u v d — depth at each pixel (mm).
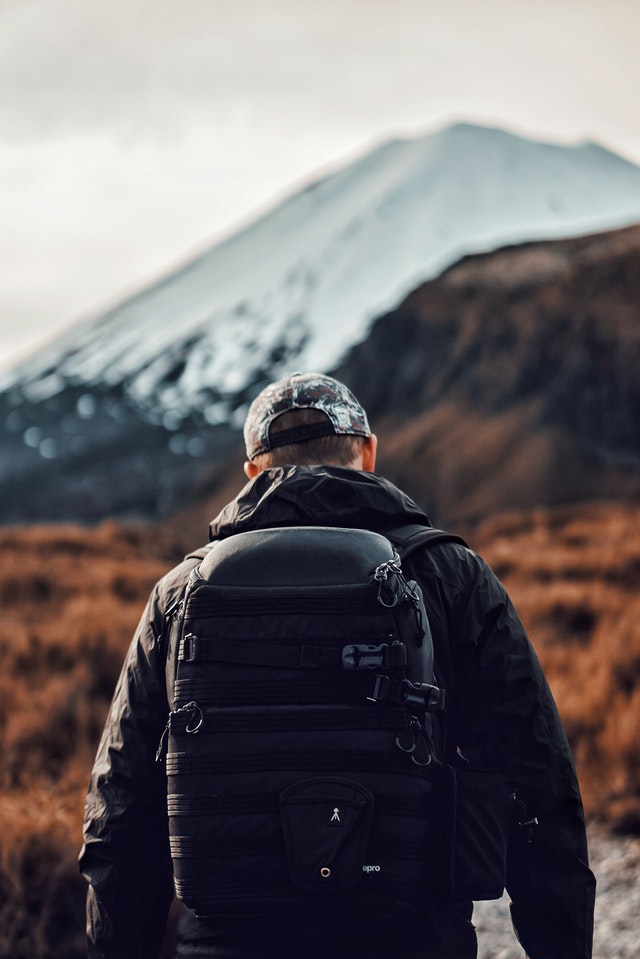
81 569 14578
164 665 1895
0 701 7316
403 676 1702
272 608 1737
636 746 5977
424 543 1882
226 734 1691
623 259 136625
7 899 3941
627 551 15727
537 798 1800
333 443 2043
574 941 1774
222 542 1881
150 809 1872
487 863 1700
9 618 11156
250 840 1649
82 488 191000
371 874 1629
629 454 109375
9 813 4398
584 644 10055
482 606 1872
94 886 1839
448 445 122562
